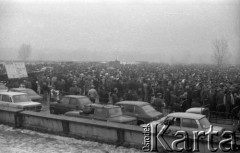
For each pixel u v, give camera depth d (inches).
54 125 610.5
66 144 538.9
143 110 627.8
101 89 903.7
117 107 625.9
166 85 997.8
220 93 740.0
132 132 512.1
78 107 715.4
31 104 755.4
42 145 530.0
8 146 518.9
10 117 685.3
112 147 518.6
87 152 490.0
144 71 1707.7
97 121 561.3
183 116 487.5
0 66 2003.0
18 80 1263.5
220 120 713.6
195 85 896.9
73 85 1008.9
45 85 1071.0
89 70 1667.1
